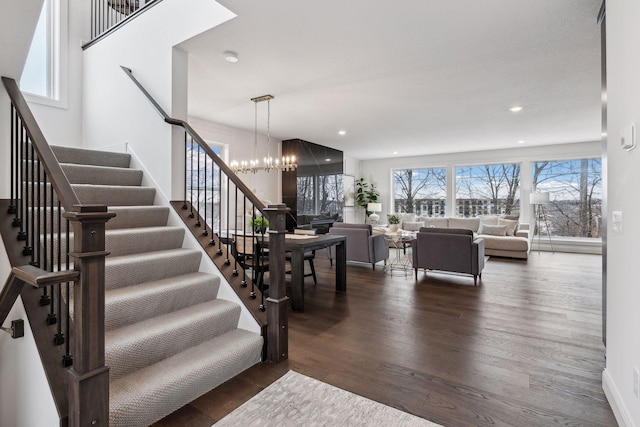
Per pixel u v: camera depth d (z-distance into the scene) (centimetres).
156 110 320
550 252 763
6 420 201
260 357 229
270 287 233
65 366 157
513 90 422
